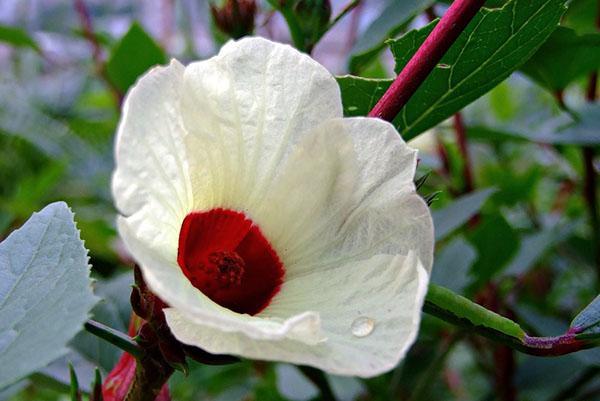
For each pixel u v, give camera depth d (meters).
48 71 1.21
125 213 0.27
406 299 0.29
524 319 0.51
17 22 0.90
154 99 0.29
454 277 0.48
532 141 0.54
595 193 0.53
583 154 0.53
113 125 0.88
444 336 0.58
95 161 0.89
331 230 0.31
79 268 0.29
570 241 0.60
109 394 0.33
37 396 0.64
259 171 0.31
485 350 0.57
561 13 0.34
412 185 0.30
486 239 0.48
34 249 0.31
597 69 0.49
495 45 0.35
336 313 0.29
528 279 0.65
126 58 0.54
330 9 0.42
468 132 0.58
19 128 0.89
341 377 0.55
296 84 0.31
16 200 0.75
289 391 0.52
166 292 0.26
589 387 0.54
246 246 0.31
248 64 0.30
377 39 0.43
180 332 0.27
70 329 0.26
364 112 0.37
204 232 0.31
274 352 0.27
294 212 0.31
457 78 0.36
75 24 0.89
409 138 0.38
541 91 0.78
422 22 0.56
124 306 0.47
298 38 0.43
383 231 0.30
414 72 0.32
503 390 0.52
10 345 0.27
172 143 0.29
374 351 0.28
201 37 0.81
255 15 0.44
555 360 0.52
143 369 0.30
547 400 0.51
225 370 0.63
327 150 0.30
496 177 0.61
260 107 0.31
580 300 0.65
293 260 0.31
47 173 0.77
